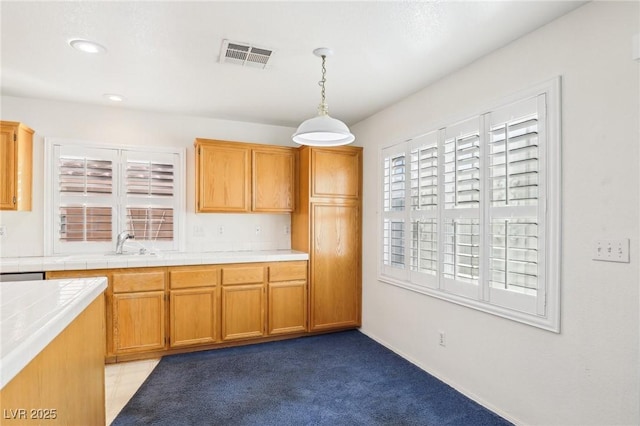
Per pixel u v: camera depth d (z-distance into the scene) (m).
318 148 4.02
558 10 1.99
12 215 3.46
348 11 2.01
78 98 3.49
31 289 1.81
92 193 3.71
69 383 1.52
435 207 3.00
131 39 2.33
